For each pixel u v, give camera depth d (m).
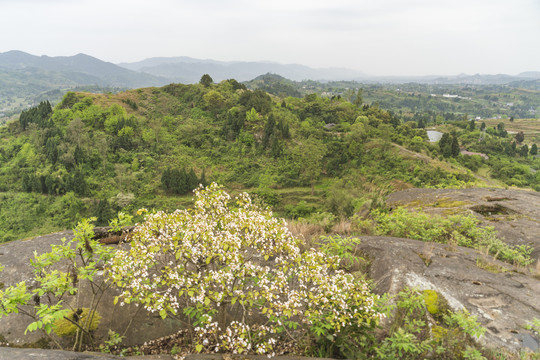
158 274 4.30
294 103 133.25
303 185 75.50
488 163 97.31
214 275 3.26
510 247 7.34
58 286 3.23
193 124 97.31
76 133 80.56
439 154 91.38
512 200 11.10
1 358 2.35
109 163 77.62
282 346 3.79
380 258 5.73
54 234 6.11
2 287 4.42
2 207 64.75
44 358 2.43
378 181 70.19
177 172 71.19
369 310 3.46
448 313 4.07
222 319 3.65
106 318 4.06
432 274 5.04
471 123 160.88
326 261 3.94
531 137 162.12
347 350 3.46
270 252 3.76
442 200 12.02
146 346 3.91
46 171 71.62
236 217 4.00
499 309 4.20
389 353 3.36
